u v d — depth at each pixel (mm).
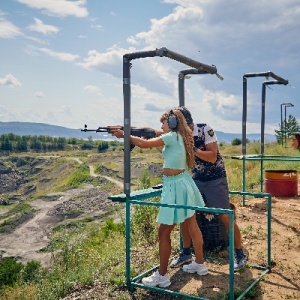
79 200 76688
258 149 22281
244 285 4777
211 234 5863
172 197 4531
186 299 4445
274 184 10117
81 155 193375
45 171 158500
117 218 13820
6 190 146625
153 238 7102
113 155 144500
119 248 7062
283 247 6219
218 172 5145
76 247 8109
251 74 8805
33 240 53688
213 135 4930
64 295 5176
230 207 5293
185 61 5055
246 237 6738
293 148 20094
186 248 5359
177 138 4539
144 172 10539
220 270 5223
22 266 15867
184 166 4602
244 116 9102
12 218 70750
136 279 4973
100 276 5426
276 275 5129
